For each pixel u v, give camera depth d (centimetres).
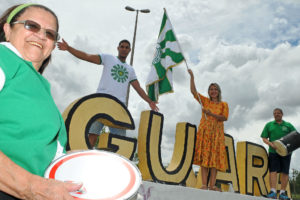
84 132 315
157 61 476
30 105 86
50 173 87
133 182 89
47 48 111
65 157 97
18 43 103
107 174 91
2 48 88
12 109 82
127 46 392
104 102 337
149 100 410
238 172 525
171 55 476
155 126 387
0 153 69
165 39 489
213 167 415
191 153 428
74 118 311
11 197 75
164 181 378
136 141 348
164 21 500
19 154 82
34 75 93
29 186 68
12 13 106
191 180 419
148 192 314
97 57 372
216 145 420
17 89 85
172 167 416
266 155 554
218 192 395
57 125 95
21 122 83
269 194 512
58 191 70
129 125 350
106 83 370
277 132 528
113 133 361
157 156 380
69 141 303
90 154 102
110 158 101
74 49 350
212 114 425
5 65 84
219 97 442
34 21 105
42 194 69
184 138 430
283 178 521
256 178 527
